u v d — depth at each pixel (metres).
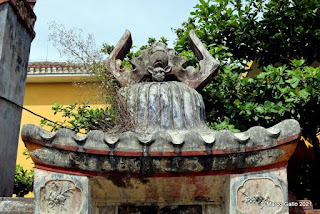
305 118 6.76
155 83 4.48
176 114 4.12
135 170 3.37
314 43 7.30
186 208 3.74
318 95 5.99
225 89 6.69
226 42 7.70
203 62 4.94
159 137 3.31
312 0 6.85
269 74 6.54
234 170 3.40
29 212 3.76
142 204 3.75
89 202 3.36
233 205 3.31
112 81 4.79
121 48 5.10
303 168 7.43
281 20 7.22
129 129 3.93
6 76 5.53
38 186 3.30
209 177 3.47
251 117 6.32
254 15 7.50
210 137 3.48
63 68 11.47
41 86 12.46
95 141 3.30
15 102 5.84
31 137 3.28
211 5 7.52
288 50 7.53
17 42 5.96
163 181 3.51
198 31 7.45
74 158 3.31
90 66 4.66
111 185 3.55
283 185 3.30
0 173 5.25
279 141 3.29
